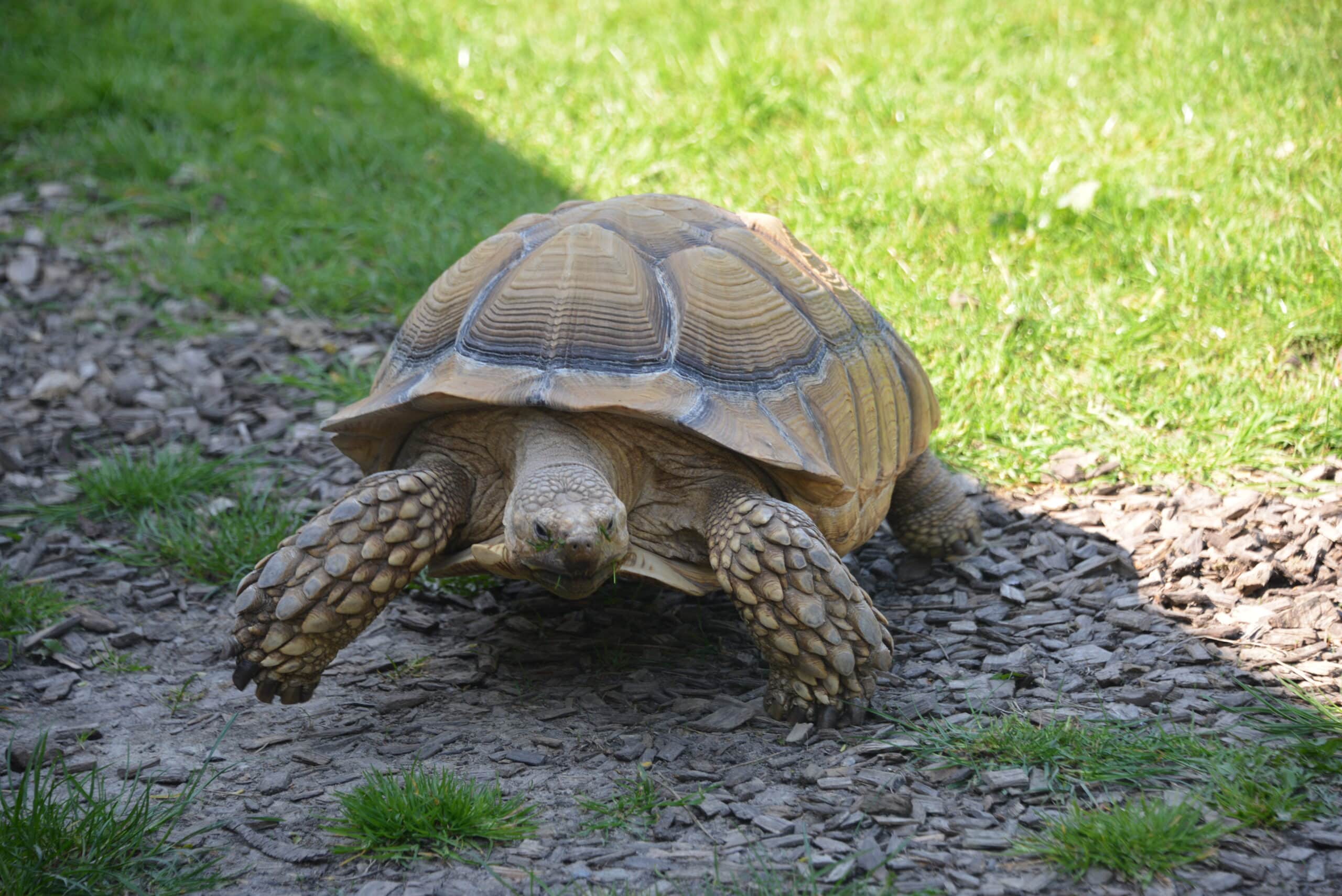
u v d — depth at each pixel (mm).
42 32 7785
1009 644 3016
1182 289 4719
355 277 5680
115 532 3945
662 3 8227
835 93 6656
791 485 2721
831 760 2439
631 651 3109
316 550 2562
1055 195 5473
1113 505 3789
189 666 3141
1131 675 2770
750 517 2537
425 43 7996
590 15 8188
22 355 5156
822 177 5816
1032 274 4996
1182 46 6609
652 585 3488
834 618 2514
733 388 2711
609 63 7461
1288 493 3707
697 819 2242
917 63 6891
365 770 2488
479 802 2234
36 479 4277
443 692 2914
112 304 5527
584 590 2516
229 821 2279
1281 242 4754
